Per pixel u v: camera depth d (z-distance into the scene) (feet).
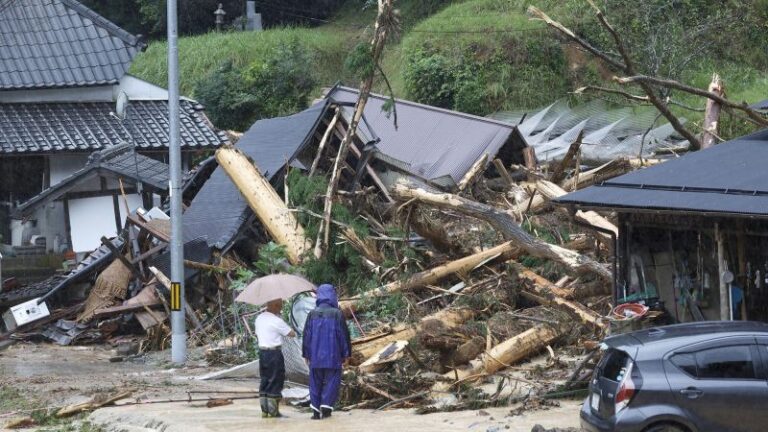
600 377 79.05
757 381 75.36
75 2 256.52
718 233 100.42
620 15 301.43
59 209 223.71
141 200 223.71
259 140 206.28
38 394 121.19
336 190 164.55
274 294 97.96
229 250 182.09
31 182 231.71
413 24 385.29
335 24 414.82
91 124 236.63
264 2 434.71
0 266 207.31
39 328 184.65
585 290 135.23
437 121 232.32
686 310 110.22
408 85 312.91
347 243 154.10
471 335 123.75
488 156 209.67
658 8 296.71
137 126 239.71
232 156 178.81
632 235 113.39
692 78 289.12
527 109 298.56
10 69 237.86
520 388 109.91
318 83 350.84
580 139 195.52
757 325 79.97
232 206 186.19
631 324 104.01
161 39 429.79
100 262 190.49
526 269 139.85
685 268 110.52
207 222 186.29
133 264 184.65
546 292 132.77
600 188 109.81
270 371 97.50
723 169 104.53
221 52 370.73
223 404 108.68
